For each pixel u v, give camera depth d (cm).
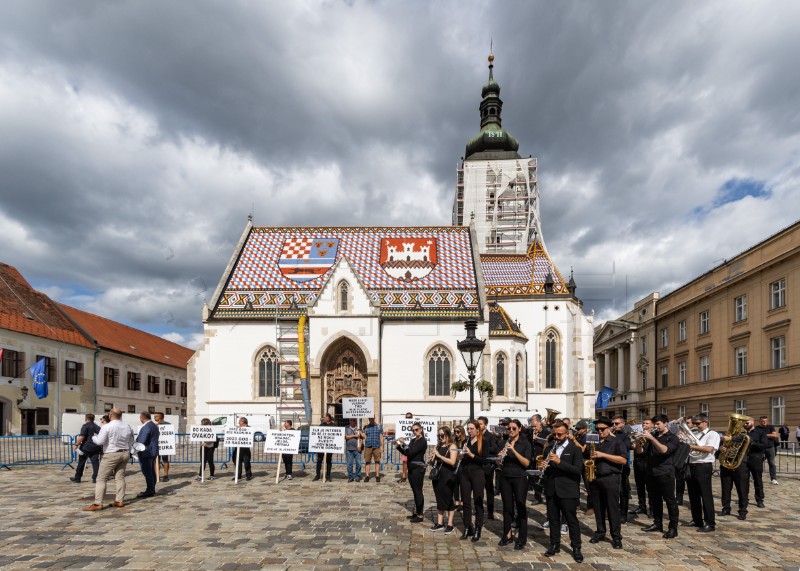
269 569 995
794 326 3594
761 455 1633
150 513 1462
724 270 4581
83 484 1955
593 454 1182
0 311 4603
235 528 1295
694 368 5100
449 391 4316
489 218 8456
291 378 4294
